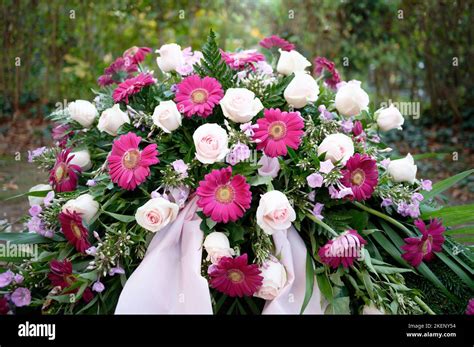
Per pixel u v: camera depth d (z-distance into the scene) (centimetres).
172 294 144
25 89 541
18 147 466
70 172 162
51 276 151
